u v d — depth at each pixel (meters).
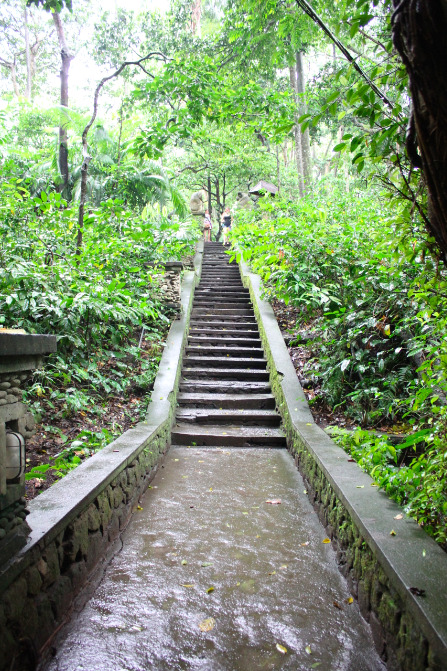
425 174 1.37
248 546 2.93
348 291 5.44
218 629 2.12
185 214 11.52
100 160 9.83
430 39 1.15
